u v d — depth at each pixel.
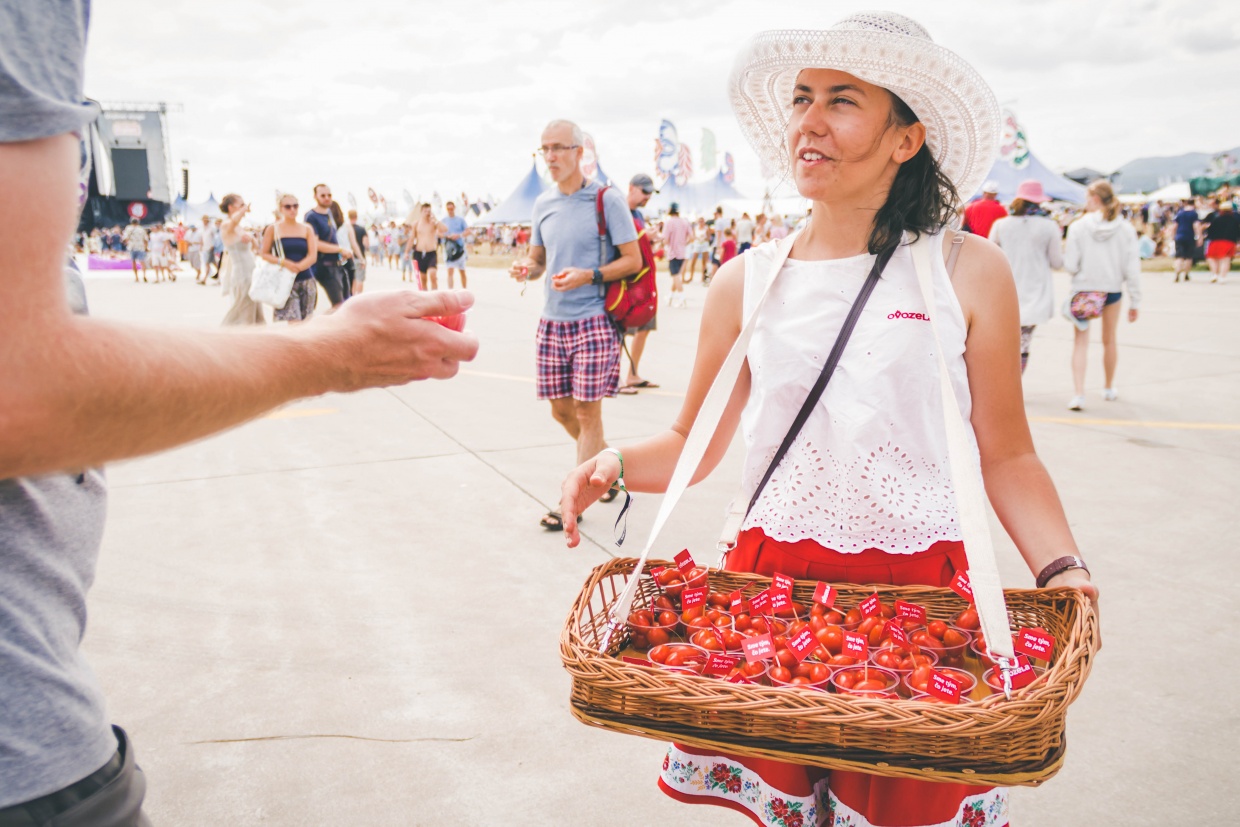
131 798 1.01
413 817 2.35
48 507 0.90
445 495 4.87
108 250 40.66
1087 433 6.06
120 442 0.77
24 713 0.86
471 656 3.14
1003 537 4.23
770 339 1.62
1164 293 15.89
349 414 6.85
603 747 2.66
